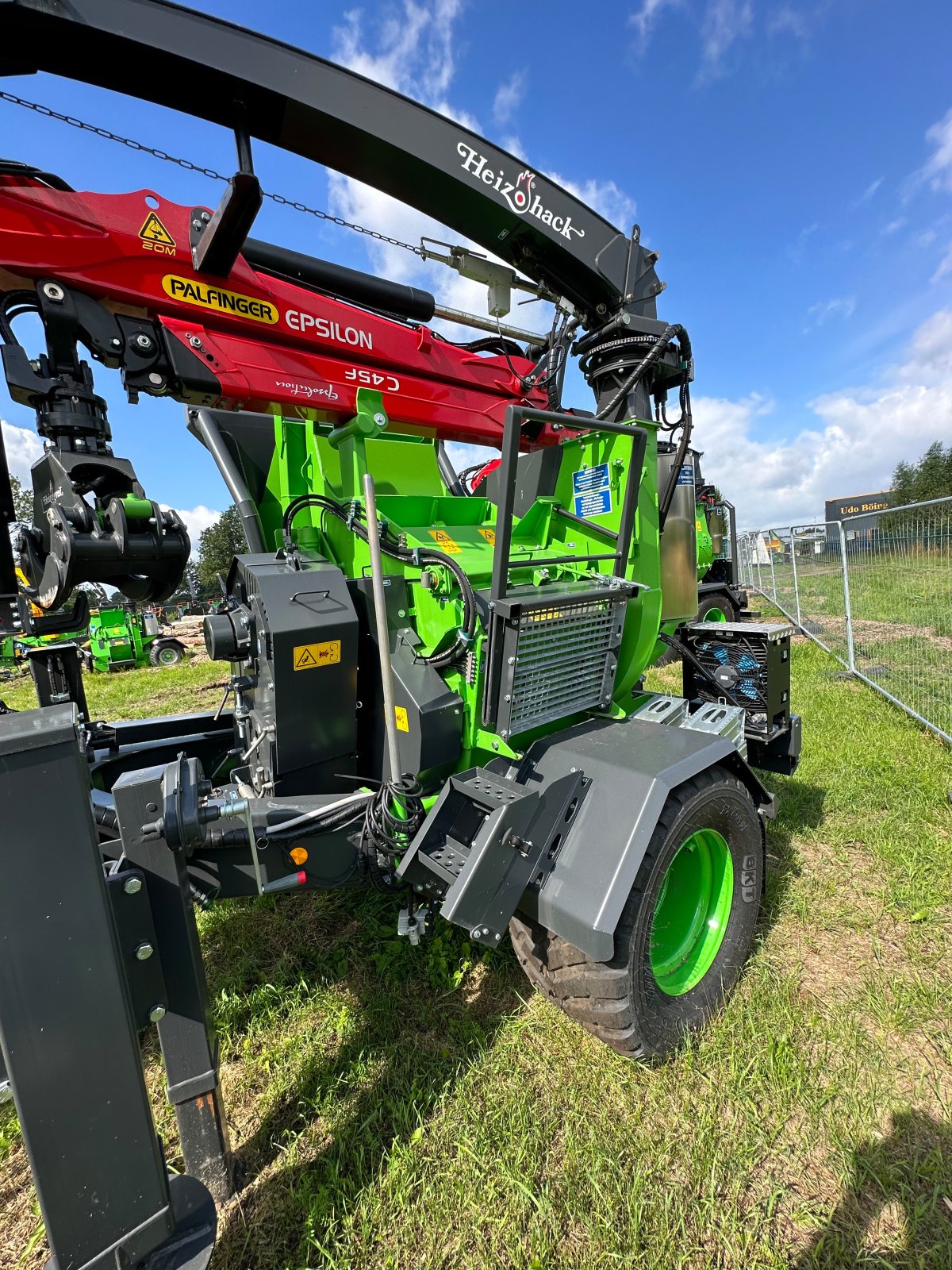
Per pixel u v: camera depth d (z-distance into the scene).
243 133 2.54
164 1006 1.36
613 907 1.79
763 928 2.74
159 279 2.34
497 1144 1.78
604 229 3.43
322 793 2.27
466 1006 2.34
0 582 2.24
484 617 2.08
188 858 1.79
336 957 2.67
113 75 2.30
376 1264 1.53
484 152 3.06
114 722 3.16
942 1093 1.92
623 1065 2.03
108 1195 1.13
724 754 2.27
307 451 2.67
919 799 3.81
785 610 12.20
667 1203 1.61
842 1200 1.63
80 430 2.10
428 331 3.23
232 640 2.16
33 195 2.05
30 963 1.03
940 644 5.54
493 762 2.20
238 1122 1.94
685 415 3.04
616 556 2.43
